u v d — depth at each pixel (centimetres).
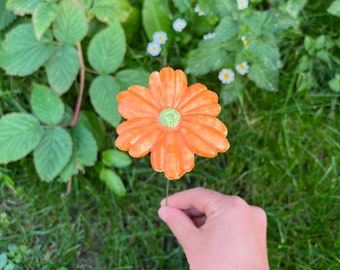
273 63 37
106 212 41
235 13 37
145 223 42
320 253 41
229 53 40
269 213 42
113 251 41
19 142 36
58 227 41
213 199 33
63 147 36
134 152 26
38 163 36
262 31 38
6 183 40
